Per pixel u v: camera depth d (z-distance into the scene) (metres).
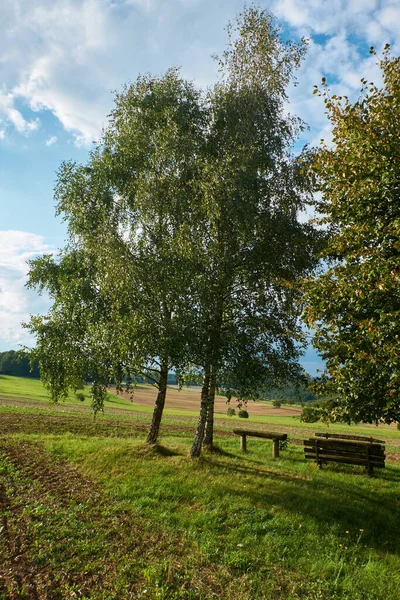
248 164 13.59
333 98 11.22
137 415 37.22
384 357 8.36
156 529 8.80
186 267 12.98
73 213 17.14
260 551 8.02
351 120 10.30
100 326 14.68
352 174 9.88
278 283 13.67
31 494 10.38
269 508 9.98
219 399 91.31
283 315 14.92
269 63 15.70
